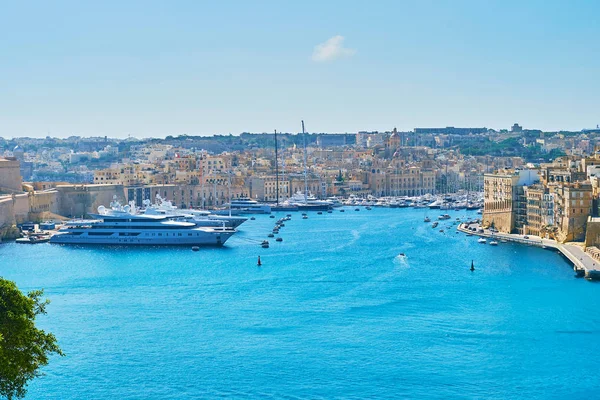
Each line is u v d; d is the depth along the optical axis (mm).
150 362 189375
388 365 186000
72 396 169500
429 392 170375
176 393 171125
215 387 174125
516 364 186000
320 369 183750
